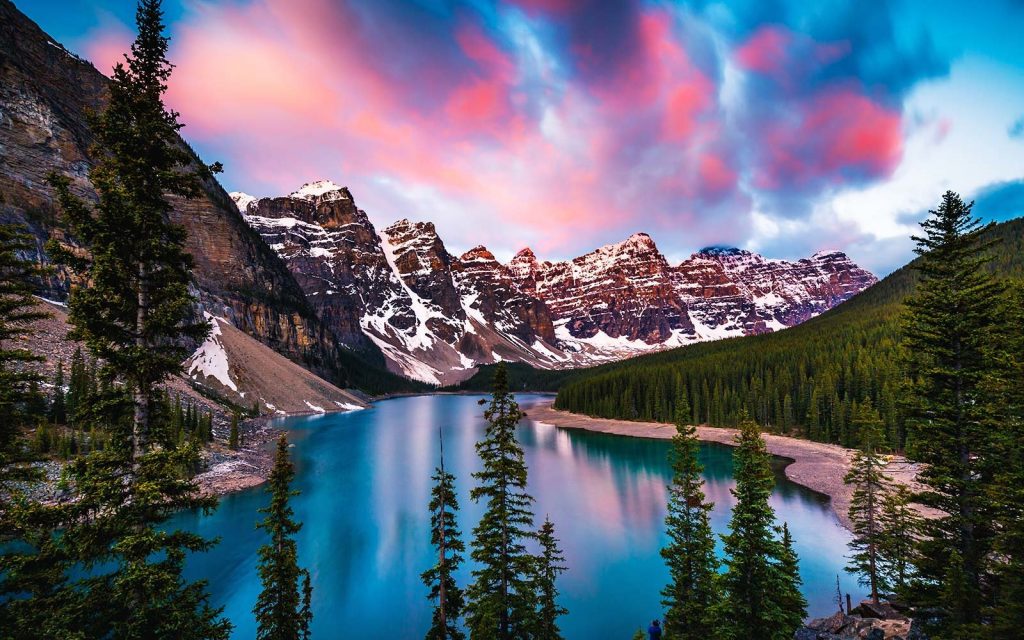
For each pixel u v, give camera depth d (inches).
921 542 797.2
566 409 6200.8
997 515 693.3
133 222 449.4
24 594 874.8
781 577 789.9
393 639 1197.7
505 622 813.9
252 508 2074.3
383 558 1641.2
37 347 2888.8
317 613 1311.5
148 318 470.6
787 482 2443.4
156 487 424.2
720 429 4148.6
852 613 1126.4
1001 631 617.0
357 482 2628.0
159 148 471.5
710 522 1870.1
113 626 419.5
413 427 4958.2
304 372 7126.0
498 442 861.2
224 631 472.4
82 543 415.2
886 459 1232.8
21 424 563.2
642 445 3767.2
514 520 853.2
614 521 1958.7
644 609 1317.7
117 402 446.9
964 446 758.5
